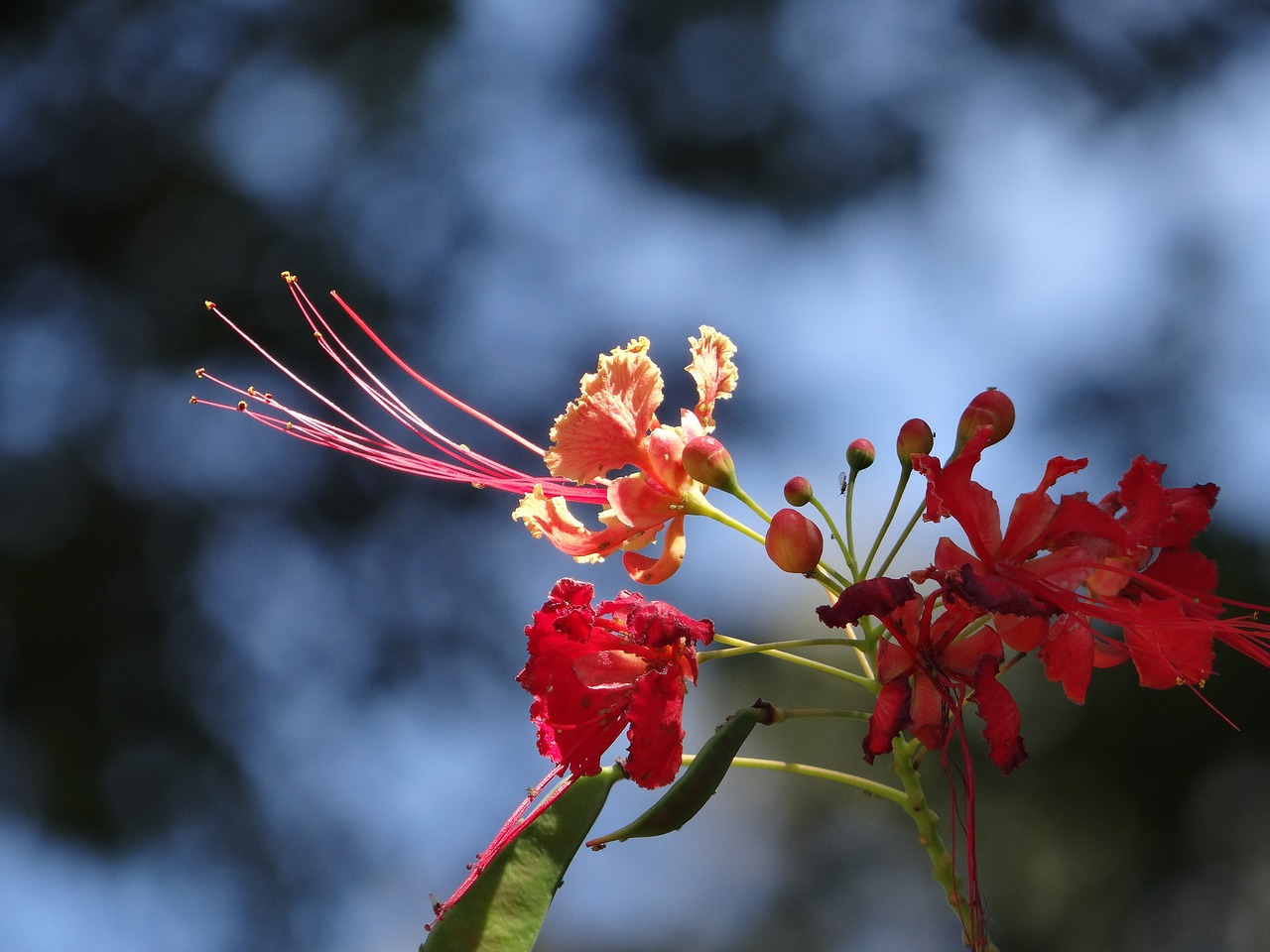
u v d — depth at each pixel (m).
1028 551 3.65
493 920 3.89
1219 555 13.91
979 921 3.46
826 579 3.88
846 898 14.30
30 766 14.17
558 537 4.14
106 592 14.84
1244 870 13.02
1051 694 13.65
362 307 15.79
